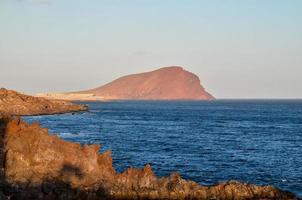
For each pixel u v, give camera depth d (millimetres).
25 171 36312
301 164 60219
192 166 56906
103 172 38562
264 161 62594
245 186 38188
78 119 149500
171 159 62375
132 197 35562
